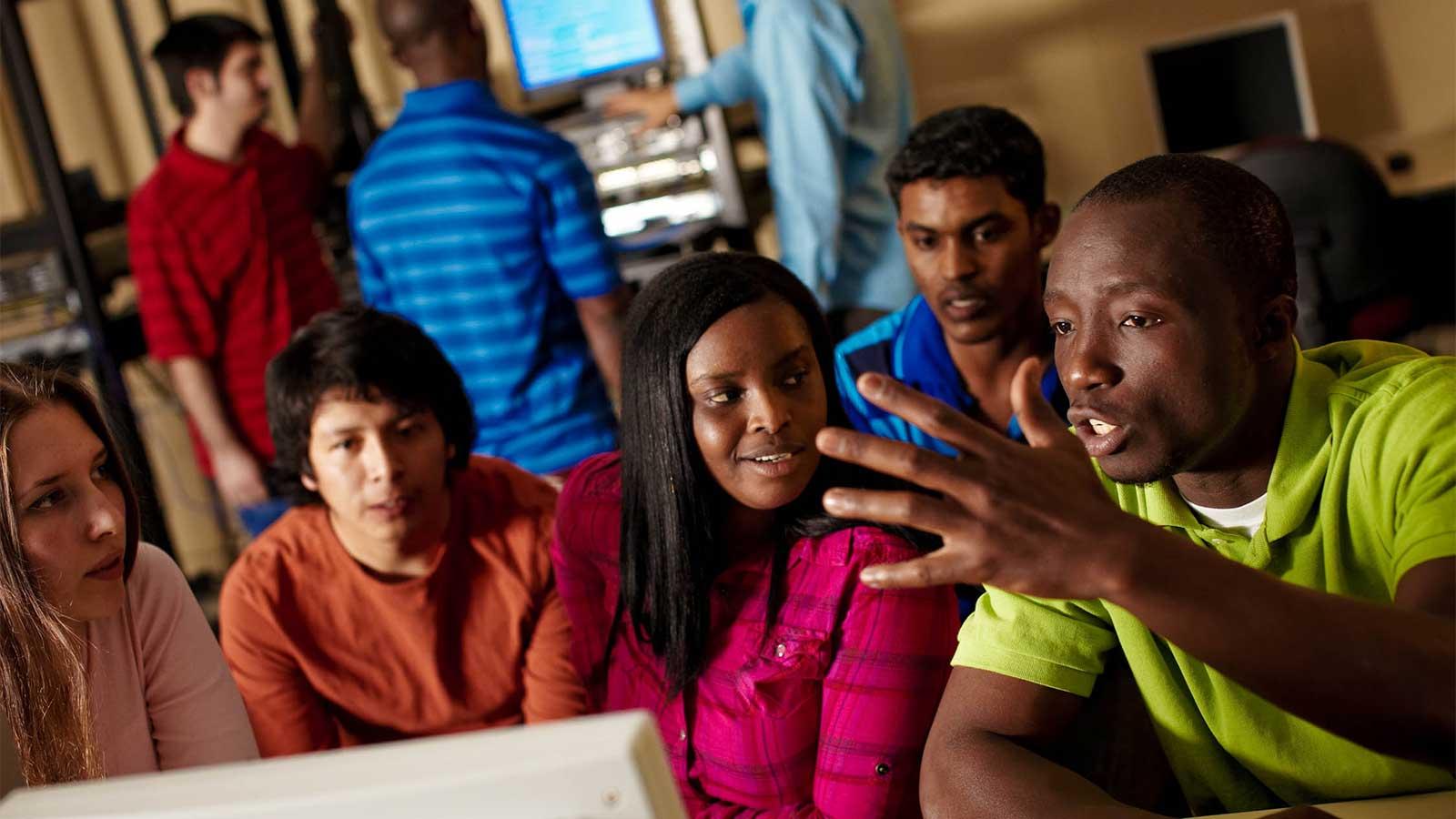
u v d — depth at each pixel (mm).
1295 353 933
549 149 2322
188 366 2953
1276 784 1011
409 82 3836
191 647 1388
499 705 1592
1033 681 1035
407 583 1537
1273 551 952
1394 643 704
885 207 2984
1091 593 696
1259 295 870
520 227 2320
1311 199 2934
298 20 3887
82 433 1175
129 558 1268
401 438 1492
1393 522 883
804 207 2910
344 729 1607
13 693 1160
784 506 1189
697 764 1243
